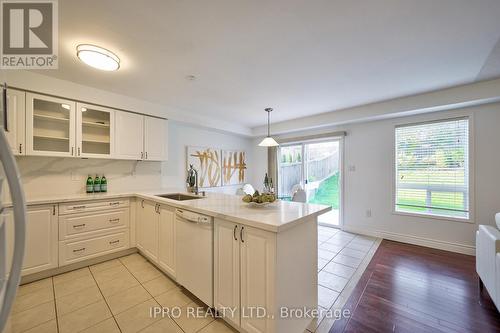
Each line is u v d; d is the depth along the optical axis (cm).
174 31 163
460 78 248
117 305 184
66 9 139
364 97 311
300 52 193
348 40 175
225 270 158
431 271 246
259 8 139
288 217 146
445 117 308
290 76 242
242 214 155
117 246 277
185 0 132
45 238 226
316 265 173
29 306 182
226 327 160
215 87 273
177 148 409
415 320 168
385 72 232
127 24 154
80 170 290
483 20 150
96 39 172
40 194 260
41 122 252
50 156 248
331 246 327
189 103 339
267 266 132
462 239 299
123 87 274
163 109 347
